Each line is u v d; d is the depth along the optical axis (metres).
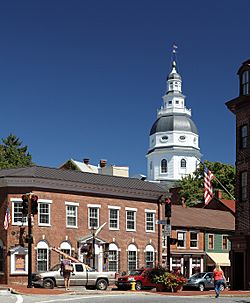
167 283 38.81
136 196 59.31
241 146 45.22
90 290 41.16
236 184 45.53
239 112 45.41
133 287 42.66
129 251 57.88
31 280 39.75
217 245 69.81
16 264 50.50
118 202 57.69
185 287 46.62
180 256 65.38
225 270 69.56
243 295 35.97
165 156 142.75
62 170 56.88
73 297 32.81
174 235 65.38
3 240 50.97
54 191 52.97
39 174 52.69
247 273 43.06
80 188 54.72
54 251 52.03
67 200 53.81
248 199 43.69
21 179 51.28
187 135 144.25
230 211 78.38
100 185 56.03
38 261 51.19
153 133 146.62
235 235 44.56
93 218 55.62
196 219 69.69
